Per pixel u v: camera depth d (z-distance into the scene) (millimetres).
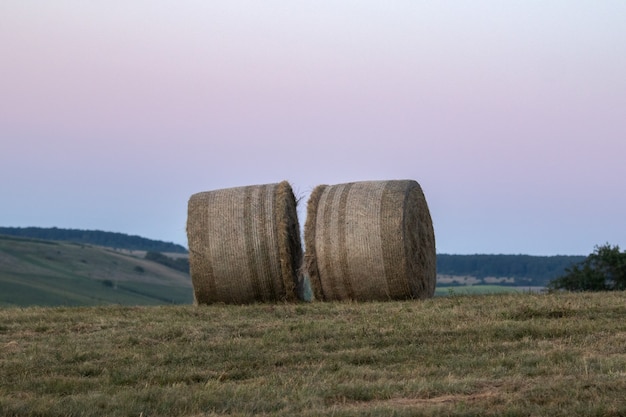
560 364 14211
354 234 23641
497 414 11219
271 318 20391
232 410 11914
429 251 26297
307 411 11547
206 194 24484
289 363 15258
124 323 19922
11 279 93250
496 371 13930
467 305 21172
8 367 15078
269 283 23953
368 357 15414
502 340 16891
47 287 92562
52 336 18328
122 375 14367
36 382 13898
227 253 23891
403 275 23625
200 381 14211
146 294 102688
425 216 25734
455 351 15875
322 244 23859
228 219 23953
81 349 16609
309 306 22203
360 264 23625
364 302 23500
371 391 12727
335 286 23984
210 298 24312
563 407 11422
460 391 12656
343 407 11930
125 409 12008
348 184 24547
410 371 14203
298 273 24547
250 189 24328
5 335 18469
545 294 24016
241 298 24172
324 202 24141
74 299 86938
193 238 24141
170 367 15102
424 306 21516
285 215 23875
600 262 39156
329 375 14023
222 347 16625
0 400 12297
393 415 11195
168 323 19734
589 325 17688
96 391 13438
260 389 13047
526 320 18891
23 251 113500
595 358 14523
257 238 23828
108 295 96188
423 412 11328
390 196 23797
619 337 16562
